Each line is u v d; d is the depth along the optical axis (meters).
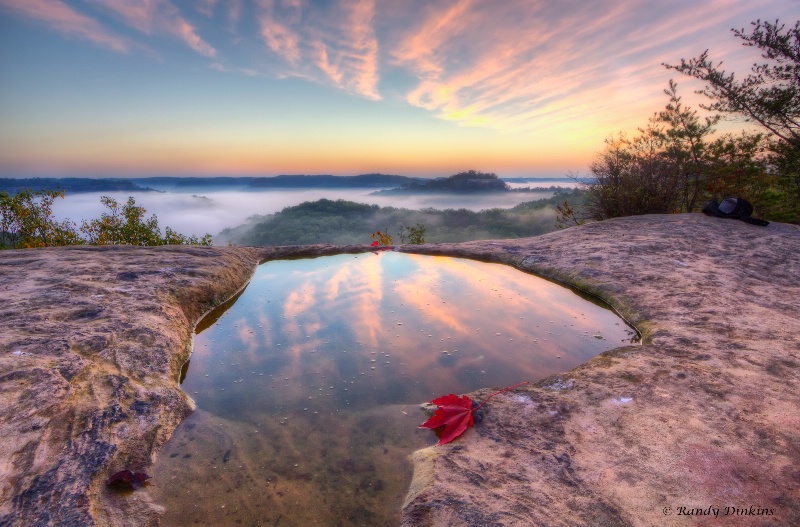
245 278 3.64
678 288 2.91
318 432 1.57
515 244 4.56
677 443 1.34
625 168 6.61
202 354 2.23
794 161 6.06
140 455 1.39
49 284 2.67
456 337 2.41
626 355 2.03
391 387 1.88
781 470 1.20
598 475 1.23
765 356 1.92
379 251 4.76
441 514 1.12
